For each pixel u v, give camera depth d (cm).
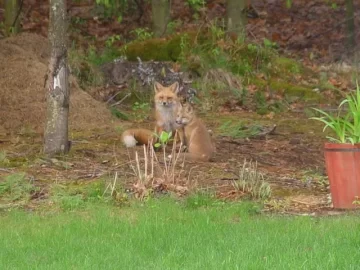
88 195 1191
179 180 1264
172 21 2891
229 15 2497
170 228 986
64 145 1453
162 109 1661
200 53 2295
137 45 2345
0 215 1103
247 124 1884
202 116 2012
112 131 1766
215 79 2214
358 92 1156
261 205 1146
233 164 1452
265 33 3119
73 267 821
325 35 3139
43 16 3080
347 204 1138
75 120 1811
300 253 859
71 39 2839
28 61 1886
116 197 1172
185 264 827
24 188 1218
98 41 2884
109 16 2988
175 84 1689
